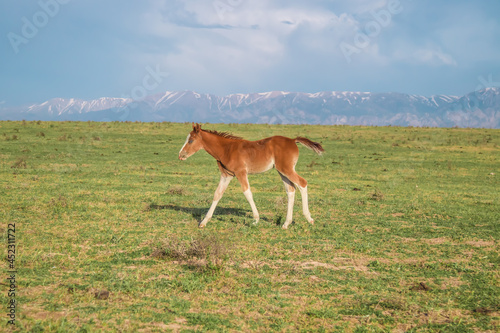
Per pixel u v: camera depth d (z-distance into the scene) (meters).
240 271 7.51
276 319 5.60
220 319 5.47
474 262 8.57
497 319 5.80
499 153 41.78
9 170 23.47
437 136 55.91
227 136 11.70
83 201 14.41
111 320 5.32
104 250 8.63
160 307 5.82
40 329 4.90
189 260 7.97
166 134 50.12
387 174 28.33
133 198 15.56
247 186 11.34
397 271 7.86
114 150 37.12
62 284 6.47
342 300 6.37
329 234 10.72
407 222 12.82
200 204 15.16
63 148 36.72
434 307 6.19
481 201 17.50
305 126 64.25
